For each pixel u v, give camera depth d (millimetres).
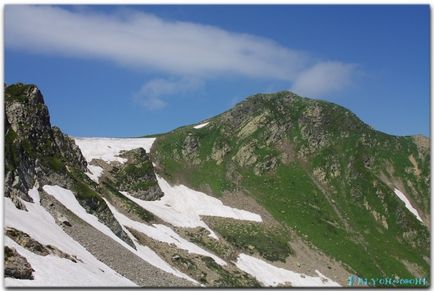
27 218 75938
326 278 160875
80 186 107812
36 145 119562
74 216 93750
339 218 199250
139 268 91812
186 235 150750
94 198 106500
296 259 166375
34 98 127000
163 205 180000
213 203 194500
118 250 93000
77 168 147500
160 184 197125
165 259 117688
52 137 130750
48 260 64062
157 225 145500
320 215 198125
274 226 185000
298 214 195375
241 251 158625
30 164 96500
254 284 134250
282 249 169375
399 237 196375
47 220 82750
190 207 186000
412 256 187000
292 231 184250
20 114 118688
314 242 180625
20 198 82938
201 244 148250
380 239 192125
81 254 76938
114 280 72938
